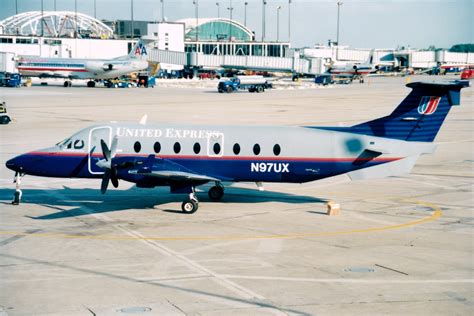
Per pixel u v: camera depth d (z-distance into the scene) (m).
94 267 22.28
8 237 26.42
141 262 22.95
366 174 32.25
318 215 31.48
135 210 32.25
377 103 109.75
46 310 18.06
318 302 19.00
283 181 32.94
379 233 27.78
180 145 32.81
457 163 50.09
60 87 155.38
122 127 33.50
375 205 34.25
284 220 30.25
